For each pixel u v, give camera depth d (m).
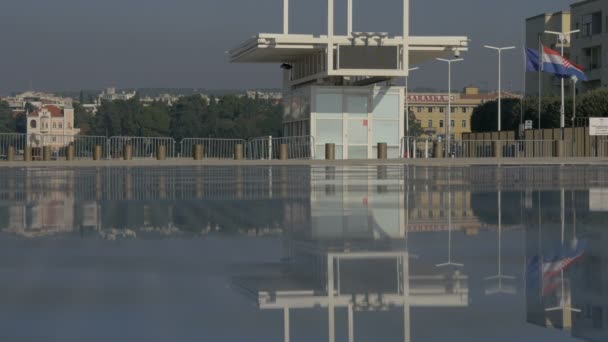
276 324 6.34
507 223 14.10
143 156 67.88
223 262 9.55
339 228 13.28
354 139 61.72
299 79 67.56
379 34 58.84
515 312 6.77
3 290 7.68
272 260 9.70
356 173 38.00
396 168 45.78
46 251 10.54
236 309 6.87
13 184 27.78
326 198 20.30
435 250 10.59
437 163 56.06
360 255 10.12
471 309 6.89
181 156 68.56
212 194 22.08
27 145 63.41
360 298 7.35
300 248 10.79
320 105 61.31
